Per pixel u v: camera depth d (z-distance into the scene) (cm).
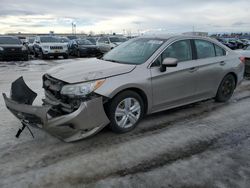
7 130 435
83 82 377
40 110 345
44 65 1457
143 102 443
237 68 609
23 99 425
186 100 514
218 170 327
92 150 372
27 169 322
